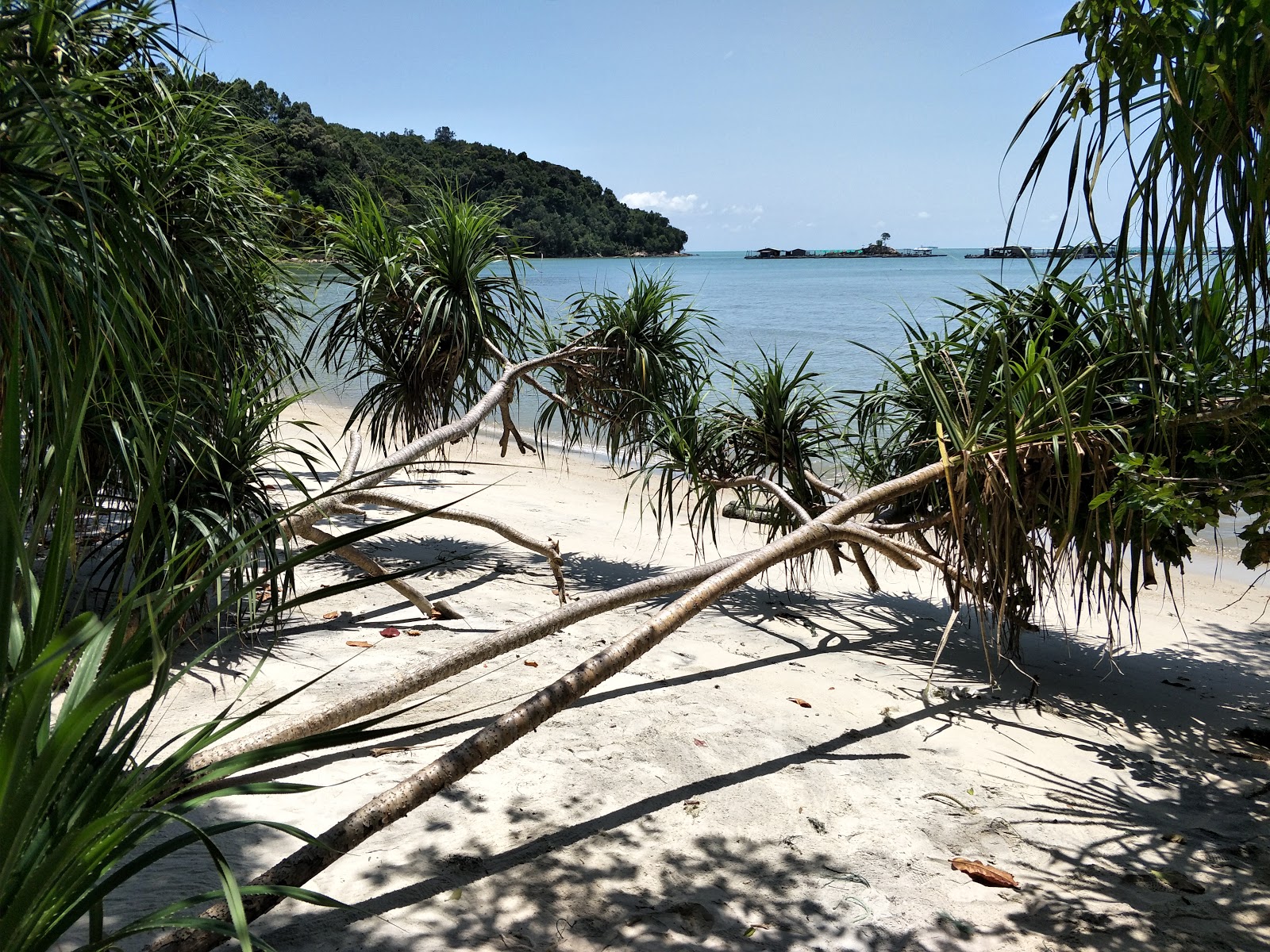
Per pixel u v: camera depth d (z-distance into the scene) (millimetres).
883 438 6500
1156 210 2545
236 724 1921
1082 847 3738
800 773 4172
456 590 6613
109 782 1870
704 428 7027
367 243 7004
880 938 3016
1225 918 3262
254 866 3014
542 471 13258
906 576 8289
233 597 1923
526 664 5176
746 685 5227
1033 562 5348
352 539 1860
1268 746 4988
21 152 3117
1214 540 10664
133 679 1569
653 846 3455
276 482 9047
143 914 2672
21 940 1683
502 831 3471
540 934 2867
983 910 3223
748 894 3199
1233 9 2232
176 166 4781
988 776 4340
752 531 9828
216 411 4770
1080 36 2467
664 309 7691
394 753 3986
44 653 1461
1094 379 4570
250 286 5328
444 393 7184
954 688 5512
